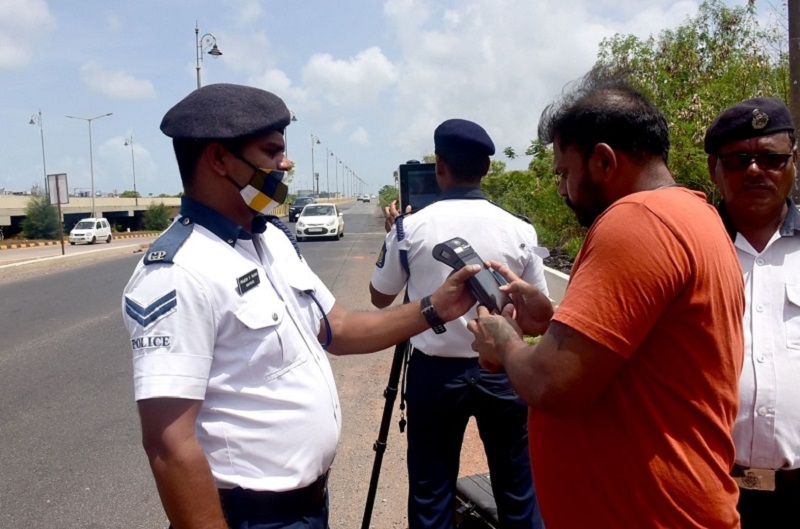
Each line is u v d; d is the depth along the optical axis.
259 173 1.71
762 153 2.08
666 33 10.42
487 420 2.59
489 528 2.84
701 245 1.43
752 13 10.02
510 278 2.07
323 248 19.52
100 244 33.12
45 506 3.59
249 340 1.64
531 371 1.50
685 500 1.45
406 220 2.68
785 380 2.07
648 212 1.42
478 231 2.59
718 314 1.45
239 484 1.65
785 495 2.13
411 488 2.63
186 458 1.51
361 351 2.13
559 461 1.60
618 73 1.75
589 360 1.39
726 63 9.74
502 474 2.62
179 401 1.51
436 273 2.60
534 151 13.08
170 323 1.54
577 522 1.56
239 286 1.64
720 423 1.48
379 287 2.79
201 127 1.67
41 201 41.25
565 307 1.44
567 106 1.66
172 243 1.62
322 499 1.83
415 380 2.60
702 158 7.95
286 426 1.68
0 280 14.80
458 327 2.48
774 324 2.10
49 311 10.13
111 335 8.07
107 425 4.82
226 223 1.71
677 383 1.44
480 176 2.72
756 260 2.15
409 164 3.42
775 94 8.45
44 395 5.59
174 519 1.52
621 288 1.38
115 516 3.48
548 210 12.87
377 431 4.50
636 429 1.46
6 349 7.45
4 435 4.64
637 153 1.56
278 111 1.76
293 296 1.85
